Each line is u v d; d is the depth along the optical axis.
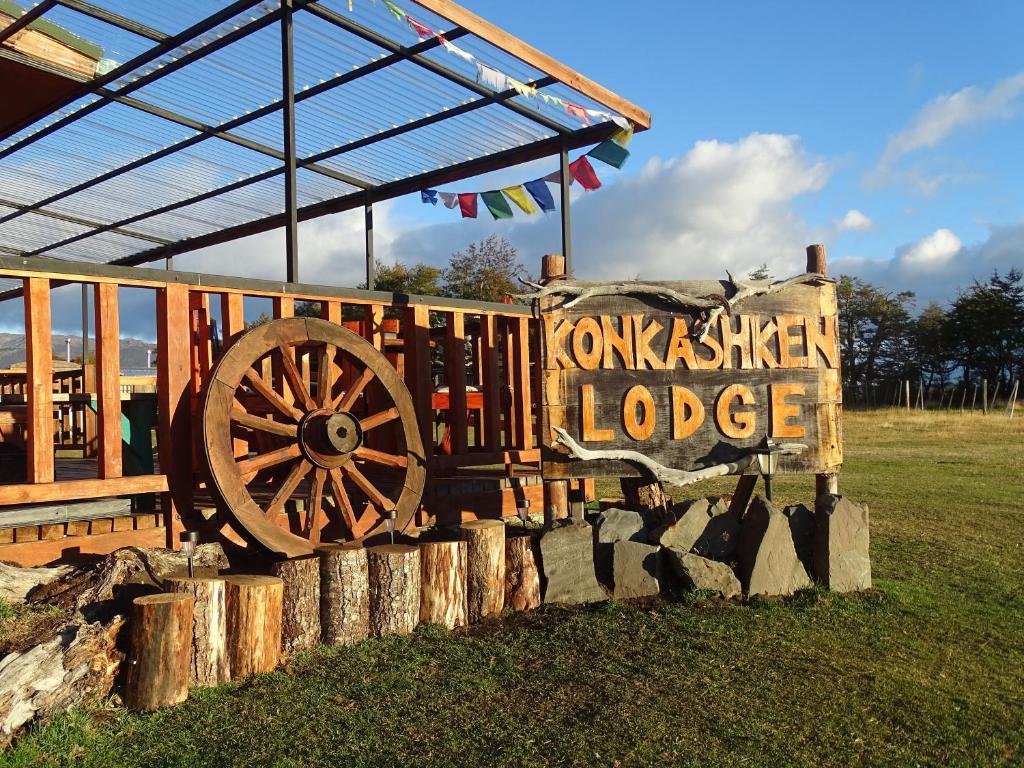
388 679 4.50
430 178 10.43
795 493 11.65
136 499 6.21
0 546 5.16
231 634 4.48
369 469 8.28
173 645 4.09
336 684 4.41
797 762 3.75
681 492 11.73
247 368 5.74
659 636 5.26
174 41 7.30
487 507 7.79
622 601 5.91
